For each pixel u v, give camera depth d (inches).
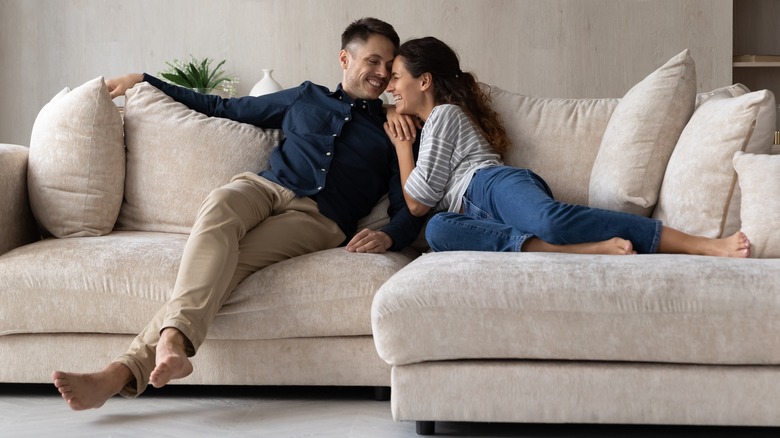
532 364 77.2
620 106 105.3
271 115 116.1
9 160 105.2
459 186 102.5
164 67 195.9
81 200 105.7
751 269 74.6
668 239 86.5
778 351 73.0
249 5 195.0
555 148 108.3
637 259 79.4
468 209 101.2
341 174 109.0
